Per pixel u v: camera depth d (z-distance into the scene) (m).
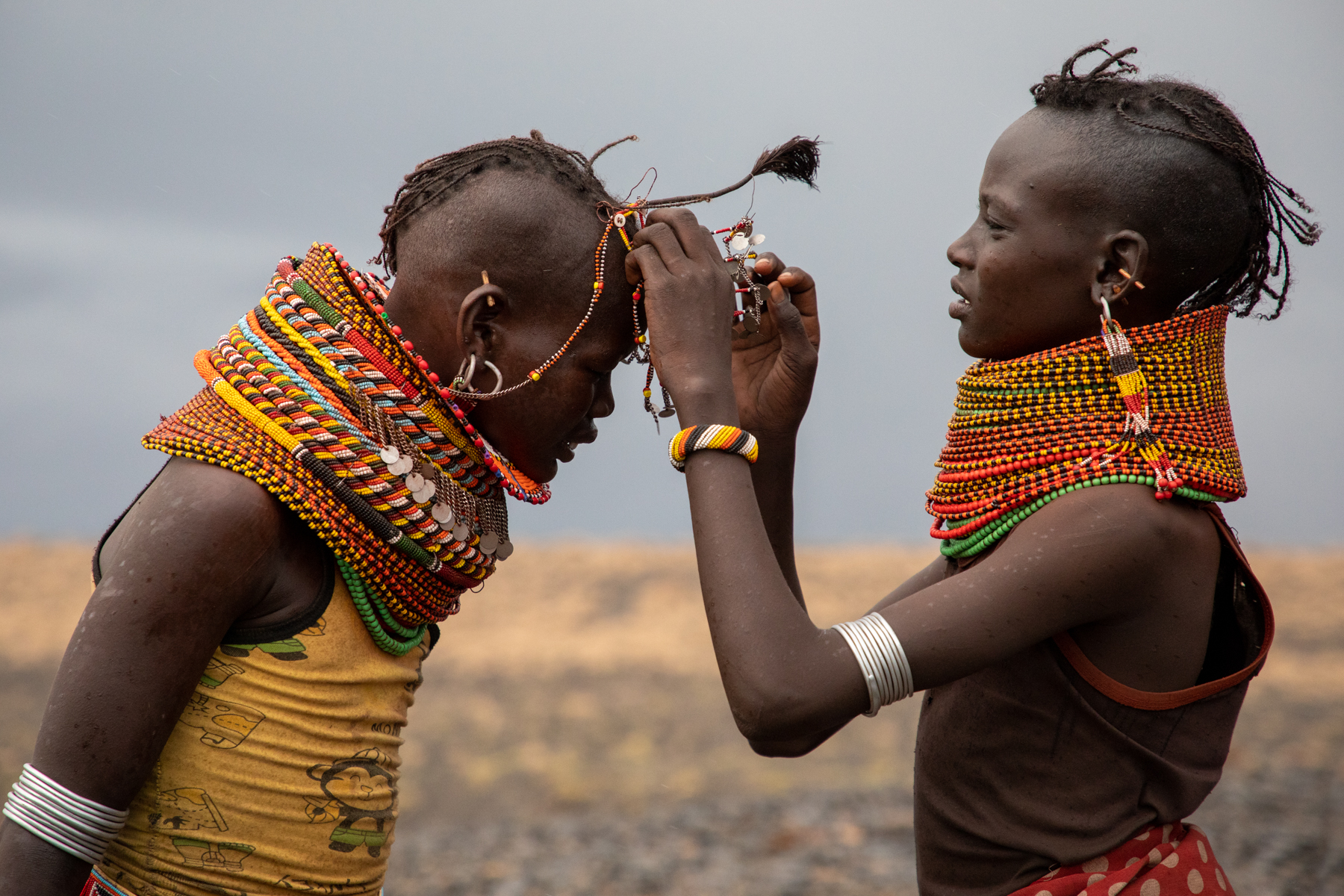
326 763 4.27
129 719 3.86
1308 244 4.61
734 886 13.51
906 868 13.81
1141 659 4.26
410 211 4.61
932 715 4.72
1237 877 12.52
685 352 4.43
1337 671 44.56
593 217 4.60
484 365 4.48
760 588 4.09
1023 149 4.45
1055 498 4.24
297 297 4.45
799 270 5.30
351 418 4.31
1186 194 4.27
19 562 73.31
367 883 4.47
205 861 4.14
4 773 25.28
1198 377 4.40
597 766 28.36
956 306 4.69
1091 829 4.30
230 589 4.00
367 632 4.44
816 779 25.78
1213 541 4.34
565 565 80.56
